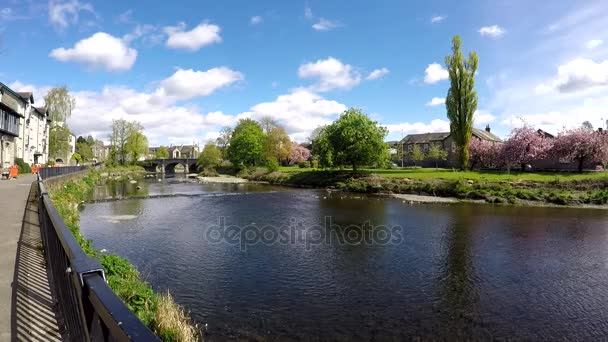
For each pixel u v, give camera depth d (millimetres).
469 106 55969
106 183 59875
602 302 11766
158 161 110625
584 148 47781
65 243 3715
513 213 29000
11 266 6930
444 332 9781
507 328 10039
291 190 49281
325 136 63969
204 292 12133
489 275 14133
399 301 11672
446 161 85562
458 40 55938
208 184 61000
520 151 52719
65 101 69312
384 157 57156
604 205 33688
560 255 16859
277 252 16906
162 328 7855
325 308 11094
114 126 103062
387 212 28969
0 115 39406
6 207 14289
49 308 5113
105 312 2062
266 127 107312
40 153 60438
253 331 9625
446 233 21234
